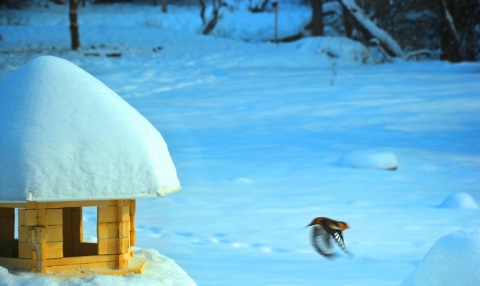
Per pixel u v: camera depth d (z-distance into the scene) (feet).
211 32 380.78
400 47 358.23
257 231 87.30
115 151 31.60
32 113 31.55
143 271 33.81
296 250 77.41
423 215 98.68
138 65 270.46
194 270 64.80
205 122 181.57
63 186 30.68
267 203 104.99
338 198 109.50
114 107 32.45
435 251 32.48
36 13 387.55
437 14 367.66
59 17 382.01
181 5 441.27
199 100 212.84
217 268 65.87
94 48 301.43
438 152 149.07
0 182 30.58
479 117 185.78
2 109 31.99
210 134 166.81
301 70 282.15
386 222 93.81
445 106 200.34
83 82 32.60
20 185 30.42
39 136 31.07
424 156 144.46
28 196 30.25
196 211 98.84
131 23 383.04
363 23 348.18
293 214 97.81
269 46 334.24
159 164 32.42
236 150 149.07
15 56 271.08
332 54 320.70
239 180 121.39
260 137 164.04
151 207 101.04
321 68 291.58
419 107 199.21
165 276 34.04
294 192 113.50
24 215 32.12
